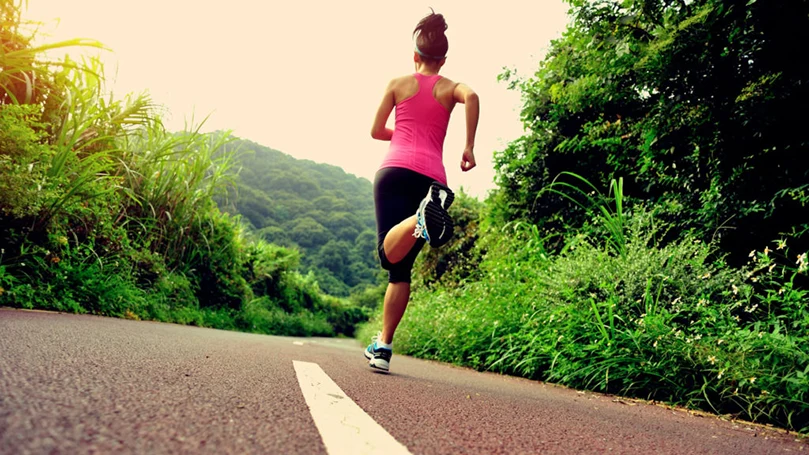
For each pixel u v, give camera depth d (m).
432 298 7.72
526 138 7.56
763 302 2.89
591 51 4.86
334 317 31.91
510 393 2.53
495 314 4.79
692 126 4.36
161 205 7.48
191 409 1.15
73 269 4.75
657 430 1.82
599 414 2.09
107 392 1.21
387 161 2.74
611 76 4.98
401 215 2.68
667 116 4.47
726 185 4.14
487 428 1.41
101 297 4.92
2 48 4.48
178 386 1.41
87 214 5.21
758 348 2.56
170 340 2.86
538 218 7.33
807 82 3.55
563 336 3.58
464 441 1.20
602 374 3.19
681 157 4.75
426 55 2.92
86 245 5.27
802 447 1.80
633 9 4.29
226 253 9.52
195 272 8.76
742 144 4.05
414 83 2.86
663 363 2.86
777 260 3.79
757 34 3.63
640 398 2.98
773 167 3.90
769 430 2.18
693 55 3.95
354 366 2.87
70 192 4.67
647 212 4.97
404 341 6.94
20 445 0.76
